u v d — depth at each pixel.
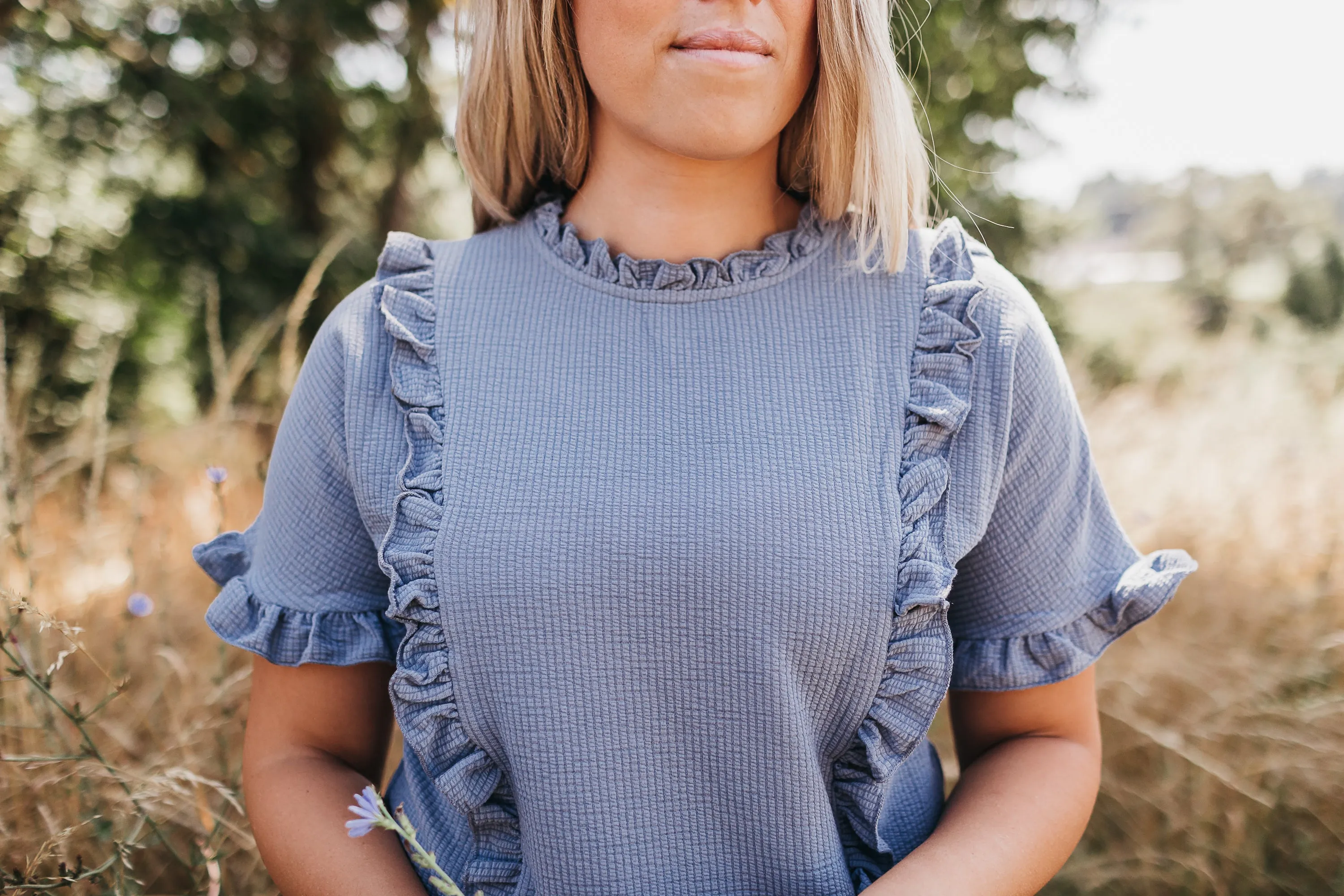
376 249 7.75
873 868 0.91
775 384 0.90
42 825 1.41
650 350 0.92
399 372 0.92
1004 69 7.02
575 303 0.94
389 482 0.90
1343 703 2.04
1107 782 1.96
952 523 0.87
